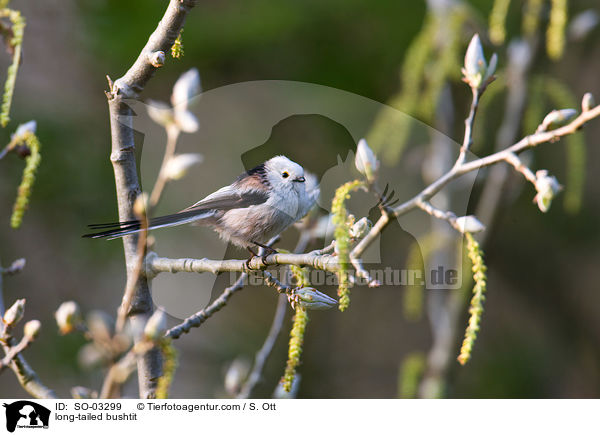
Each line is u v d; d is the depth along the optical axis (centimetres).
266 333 1258
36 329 448
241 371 680
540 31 809
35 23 1113
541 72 814
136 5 1124
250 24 1115
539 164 1313
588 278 1427
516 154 404
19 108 1067
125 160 450
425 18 1110
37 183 1066
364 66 1134
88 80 1141
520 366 1363
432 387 809
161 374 466
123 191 455
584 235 1388
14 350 450
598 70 1228
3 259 1067
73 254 1102
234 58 1123
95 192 1115
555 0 659
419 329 1412
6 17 466
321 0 1134
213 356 1202
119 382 379
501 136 837
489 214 845
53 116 1093
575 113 400
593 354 1409
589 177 1371
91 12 1124
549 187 385
